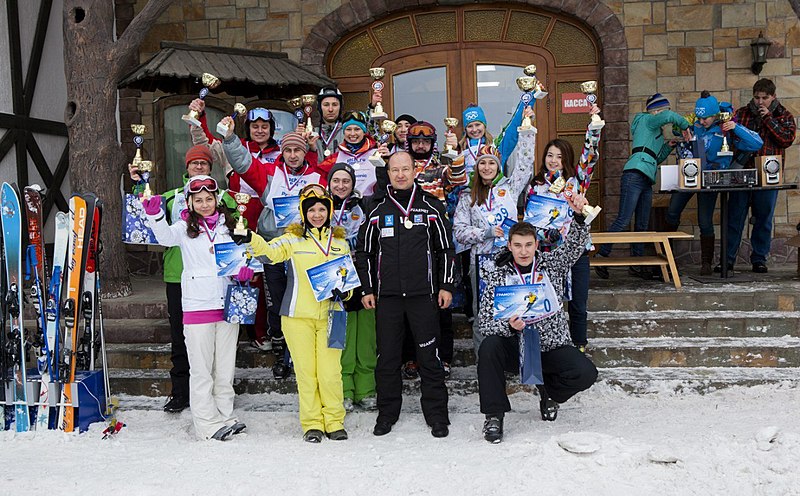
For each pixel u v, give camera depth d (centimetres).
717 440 366
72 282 435
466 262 517
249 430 434
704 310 565
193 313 415
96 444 414
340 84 800
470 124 506
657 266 662
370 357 463
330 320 410
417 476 344
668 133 753
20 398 439
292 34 780
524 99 457
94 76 629
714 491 312
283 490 332
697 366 504
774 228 751
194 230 416
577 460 342
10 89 714
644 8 750
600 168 775
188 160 425
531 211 444
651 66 754
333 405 415
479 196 459
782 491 306
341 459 374
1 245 451
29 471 366
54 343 434
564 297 459
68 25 630
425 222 423
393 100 798
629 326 538
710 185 617
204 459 380
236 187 489
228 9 786
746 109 672
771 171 622
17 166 714
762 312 553
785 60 745
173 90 698
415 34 789
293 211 454
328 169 480
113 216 636
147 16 631
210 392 419
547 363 408
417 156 474
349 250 434
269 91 726
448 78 789
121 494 332
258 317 521
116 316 595
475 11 781
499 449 380
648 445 355
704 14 748
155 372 520
